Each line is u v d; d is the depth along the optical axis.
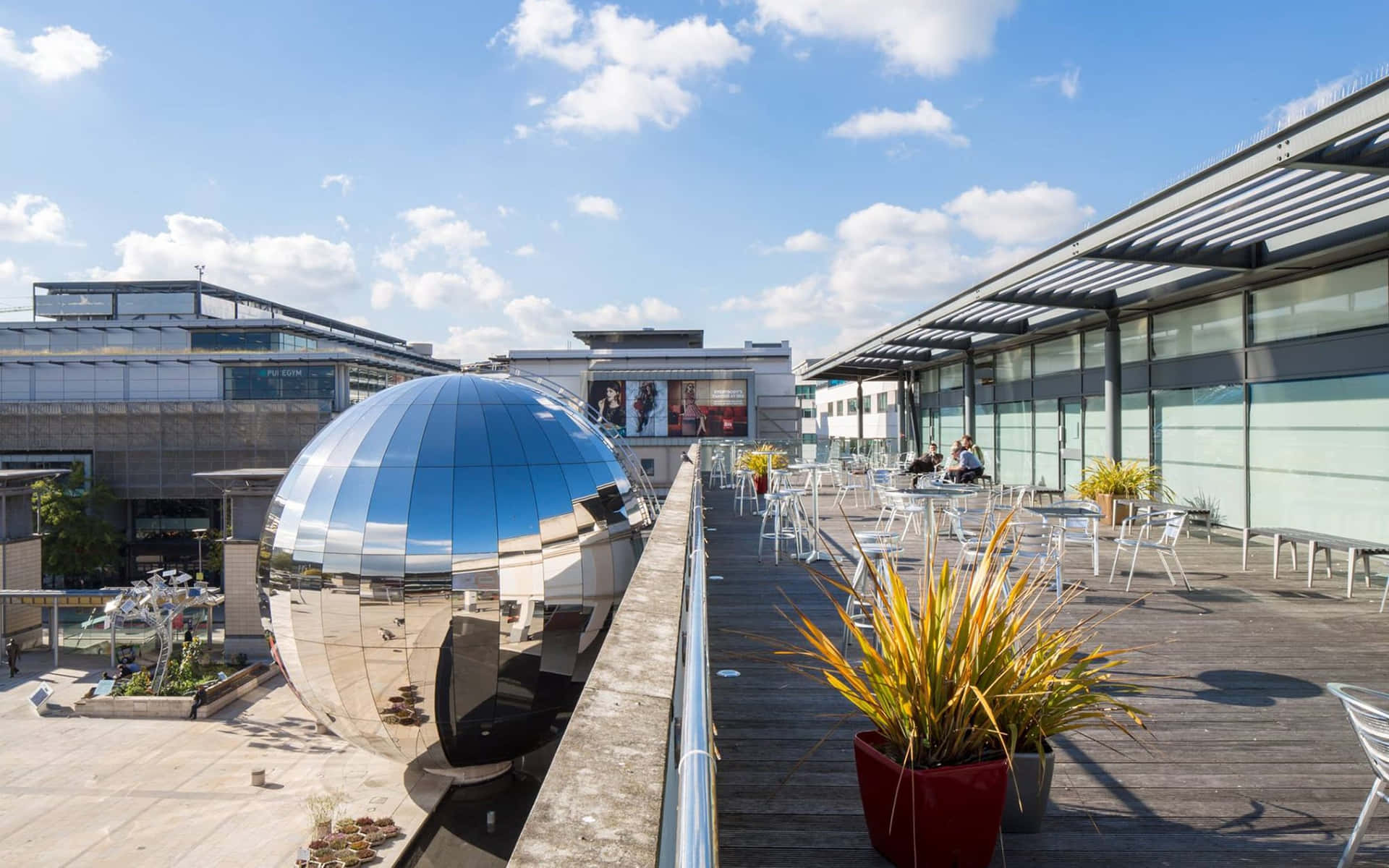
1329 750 3.66
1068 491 16.25
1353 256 9.07
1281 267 9.64
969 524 11.72
